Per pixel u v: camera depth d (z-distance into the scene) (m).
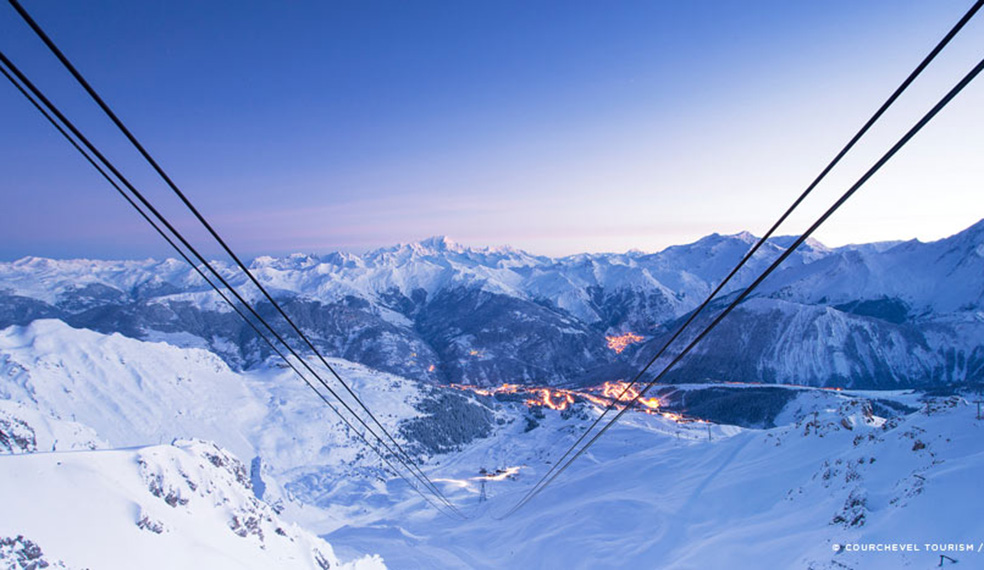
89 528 25.70
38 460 28.69
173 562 27.28
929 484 35.91
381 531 90.56
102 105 5.18
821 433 71.56
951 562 26.36
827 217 6.79
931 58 4.61
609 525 68.50
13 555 21.41
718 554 44.47
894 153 5.71
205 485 38.84
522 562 68.06
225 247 8.66
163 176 6.40
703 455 91.44
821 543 36.84
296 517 114.88
